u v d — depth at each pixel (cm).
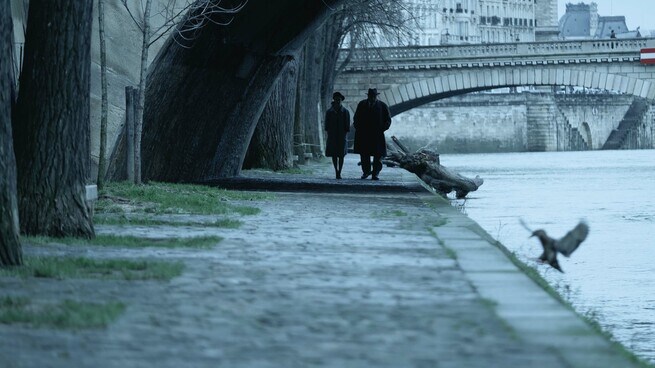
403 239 3369
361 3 14312
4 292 2127
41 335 1702
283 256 2847
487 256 2864
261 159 9500
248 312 1939
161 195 4909
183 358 1551
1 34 2477
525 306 2016
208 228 3712
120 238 3178
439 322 1847
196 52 6400
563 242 2531
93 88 6009
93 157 6019
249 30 6800
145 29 5538
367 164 7819
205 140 7100
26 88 3216
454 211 4697
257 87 7625
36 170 3183
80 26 3228
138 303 2019
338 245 3162
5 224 2475
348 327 1802
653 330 2877
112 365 1497
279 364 1514
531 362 1528
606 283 3762
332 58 16262
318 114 14288
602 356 1569
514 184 11675
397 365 1509
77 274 2377
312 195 5869
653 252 4731
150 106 6328
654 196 9044
